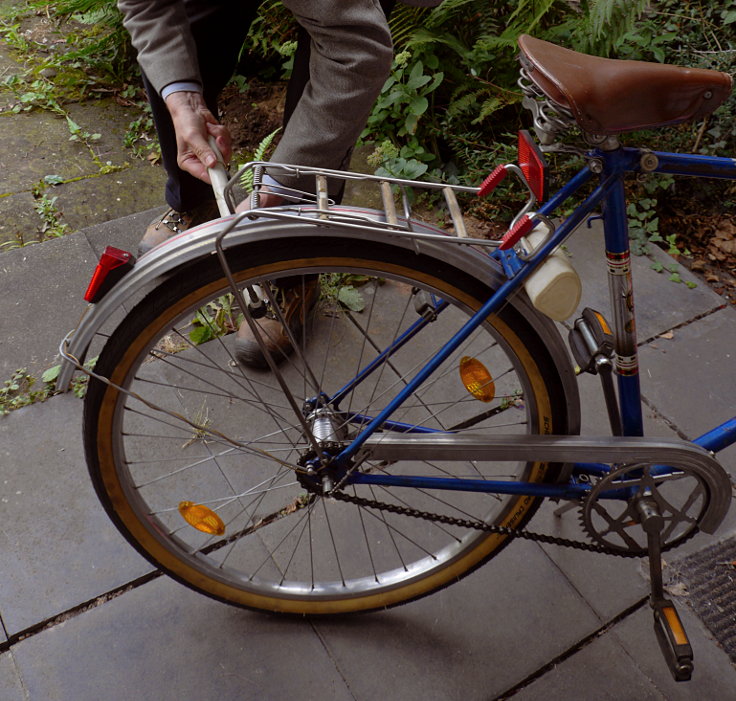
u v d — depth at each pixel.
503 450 1.44
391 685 1.71
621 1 2.68
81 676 1.70
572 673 1.73
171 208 2.50
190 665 1.73
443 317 2.40
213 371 2.25
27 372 2.21
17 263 2.47
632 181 2.83
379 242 1.29
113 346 1.33
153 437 2.09
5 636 1.74
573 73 1.14
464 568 1.74
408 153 2.83
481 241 1.25
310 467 1.49
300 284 2.13
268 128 3.08
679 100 1.15
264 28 3.20
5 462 2.03
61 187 2.79
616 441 1.45
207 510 1.61
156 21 1.83
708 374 2.31
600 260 2.63
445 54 2.99
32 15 3.54
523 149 1.20
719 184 2.85
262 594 1.74
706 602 1.83
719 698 1.69
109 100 3.18
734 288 2.59
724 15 3.11
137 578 1.84
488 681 1.72
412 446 1.44
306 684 1.71
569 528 1.97
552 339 1.37
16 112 3.06
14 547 1.88
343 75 1.52
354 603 1.78
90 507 1.95
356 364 2.28
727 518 1.99
